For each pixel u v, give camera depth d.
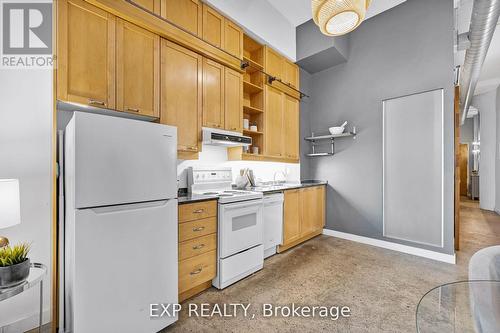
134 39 1.94
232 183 3.19
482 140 6.27
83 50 1.66
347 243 3.47
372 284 2.23
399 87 3.15
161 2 2.09
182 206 1.90
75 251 1.21
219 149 3.06
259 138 3.35
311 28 3.60
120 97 1.85
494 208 5.84
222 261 2.15
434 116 2.86
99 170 1.30
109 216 1.34
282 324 1.67
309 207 3.56
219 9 2.61
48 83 1.61
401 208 3.12
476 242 3.43
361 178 3.53
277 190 2.95
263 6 3.18
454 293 1.31
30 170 1.56
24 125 1.55
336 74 3.85
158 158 1.59
